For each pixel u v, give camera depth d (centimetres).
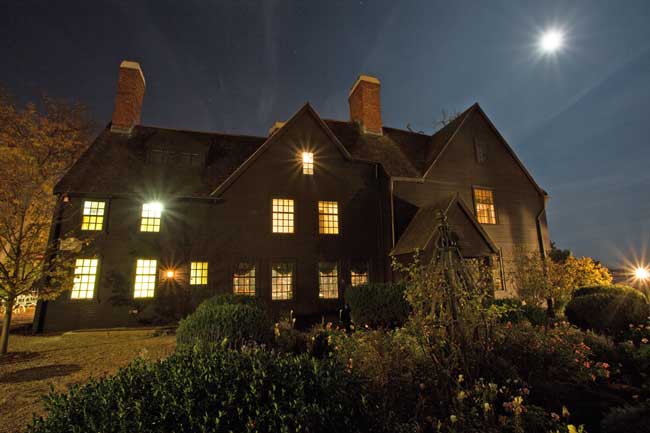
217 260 1516
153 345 1029
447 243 575
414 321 555
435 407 465
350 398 320
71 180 1416
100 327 1345
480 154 1920
